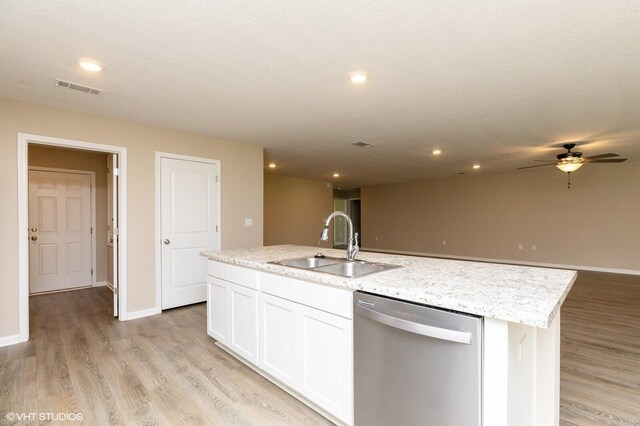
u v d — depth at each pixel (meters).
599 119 3.61
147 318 3.68
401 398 1.43
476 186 8.57
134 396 2.09
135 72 2.44
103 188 5.39
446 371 1.28
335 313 1.75
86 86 2.69
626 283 5.57
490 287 1.46
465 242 8.76
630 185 6.55
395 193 10.24
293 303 2.02
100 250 5.34
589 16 1.75
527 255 7.76
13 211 2.95
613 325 3.44
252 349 2.38
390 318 1.41
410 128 4.00
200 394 2.12
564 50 2.12
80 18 1.77
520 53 2.17
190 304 4.18
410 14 1.75
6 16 1.74
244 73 2.47
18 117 2.98
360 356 1.61
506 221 8.07
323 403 1.82
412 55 2.20
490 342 1.19
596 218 6.90
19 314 2.96
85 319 3.64
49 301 4.39
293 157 6.01
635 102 3.08
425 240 9.56
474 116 3.52
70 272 5.07
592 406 1.99
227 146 4.59
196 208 4.24
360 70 2.42
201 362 2.57
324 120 3.67
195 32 1.92
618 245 6.66
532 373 1.53
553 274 1.76
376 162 6.54
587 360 2.62
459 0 1.62
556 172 7.39
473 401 1.22
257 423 1.83
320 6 1.68
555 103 3.11
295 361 2.01
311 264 2.53
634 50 2.12
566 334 3.19
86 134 3.37
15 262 2.96
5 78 2.52
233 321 2.58
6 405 1.99
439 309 1.32
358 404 1.63
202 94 2.88
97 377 2.33
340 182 10.03
